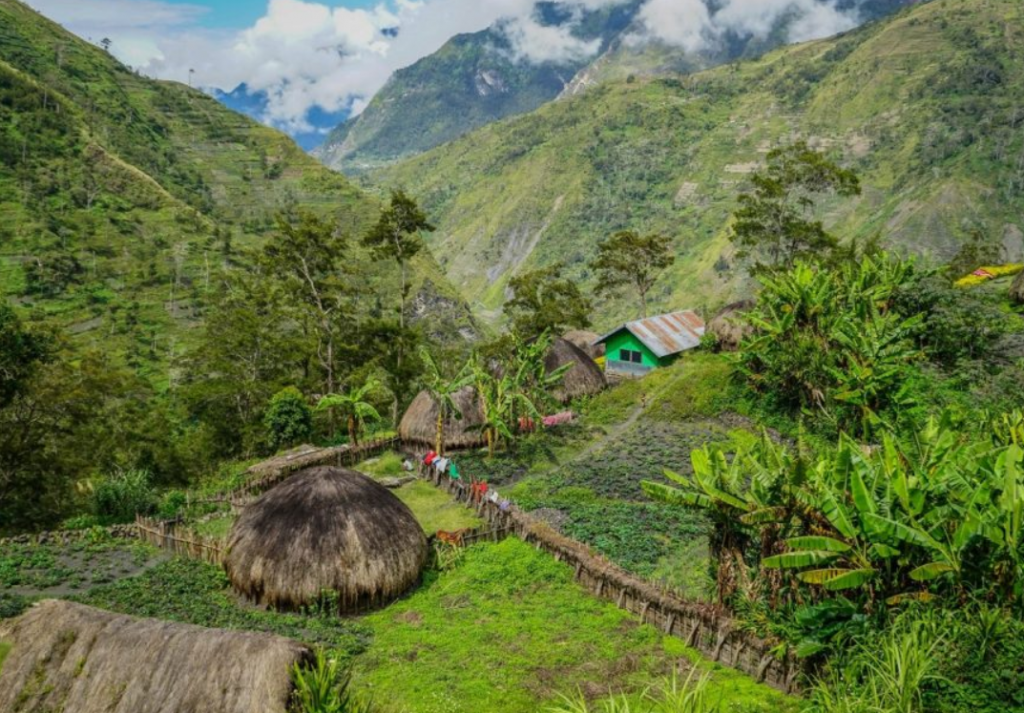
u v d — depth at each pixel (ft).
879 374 111.55
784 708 49.29
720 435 129.49
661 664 56.95
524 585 74.38
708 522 91.40
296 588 68.74
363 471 116.78
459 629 64.59
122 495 100.01
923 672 40.60
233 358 187.83
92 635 45.55
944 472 54.85
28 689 44.32
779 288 131.64
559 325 225.15
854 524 51.80
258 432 164.55
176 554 86.02
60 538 90.22
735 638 56.34
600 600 70.38
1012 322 139.54
